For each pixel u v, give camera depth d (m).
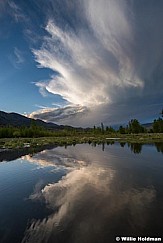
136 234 10.34
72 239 10.12
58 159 36.25
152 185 18.30
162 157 34.06
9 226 11.60
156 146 53.84
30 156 41.88
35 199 15.80
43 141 89.44
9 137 132.50
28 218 12.53
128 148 51.28
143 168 25.66
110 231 10.73
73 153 44.38
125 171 24.20
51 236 10.48
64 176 22.98
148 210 12.99
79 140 94.62
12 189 18.72
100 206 13.86
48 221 12.05
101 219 12.01
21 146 67.88
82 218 12.23
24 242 10.01
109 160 32.84
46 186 19.28
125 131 142.62
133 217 12.09
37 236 10.49
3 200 15.80
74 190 17.55
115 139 94.19
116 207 13.62
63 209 13.61
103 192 16.73
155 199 14.87
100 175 22.59
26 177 23.30
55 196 16.28
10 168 29.17
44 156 41.09
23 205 14.66
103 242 9.84
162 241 9.79
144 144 61.59
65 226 11.40
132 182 19.44
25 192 17.70
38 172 25.75
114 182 19.64
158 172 23.27
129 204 14.05
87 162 31.66
